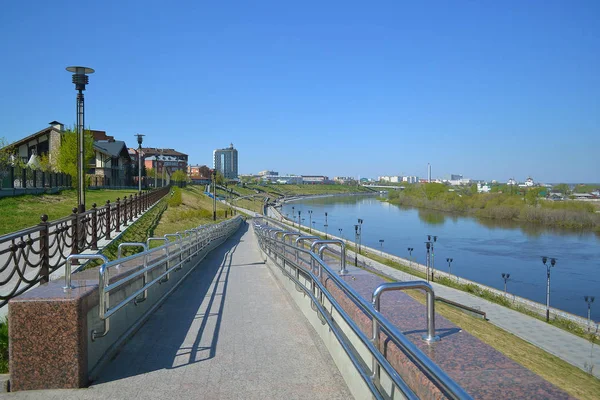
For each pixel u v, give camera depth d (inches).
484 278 1727.4
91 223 505.0
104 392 166.1
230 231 1386.6
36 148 1845.5
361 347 156.3
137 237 693.9
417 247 2496.3
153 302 315.3
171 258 378.6
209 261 647.1
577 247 2394.2
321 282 215.6
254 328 260.4
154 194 1547.7
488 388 88.0
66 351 166.7
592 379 340.2
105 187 1971.0
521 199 4311.0
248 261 647.1
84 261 399.2
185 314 297.7
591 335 958.4
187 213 1573.6
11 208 808.3
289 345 226.8
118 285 212.5
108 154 2112.5
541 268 1878.7
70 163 1550.2
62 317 165.9
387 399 124.3
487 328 463.5
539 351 418.0
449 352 108.6
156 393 166.1
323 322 226.1
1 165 986.1
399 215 4547.2
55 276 330.3
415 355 86.8
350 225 3663.9
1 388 165.0
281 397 163.6
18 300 164.6
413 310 147.9
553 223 3518.7
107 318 189.6
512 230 3193.9
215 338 239.9
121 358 206.1
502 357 106.0
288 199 7480.3
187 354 212.5
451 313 482.6
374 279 203.5
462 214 4559.5
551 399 83.5
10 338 164.6
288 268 378.9
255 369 192.2
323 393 167.3
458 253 2257.6
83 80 468.1
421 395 96.2
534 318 1038.4
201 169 6742.1
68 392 164.9
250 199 5118.1
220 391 168.7
